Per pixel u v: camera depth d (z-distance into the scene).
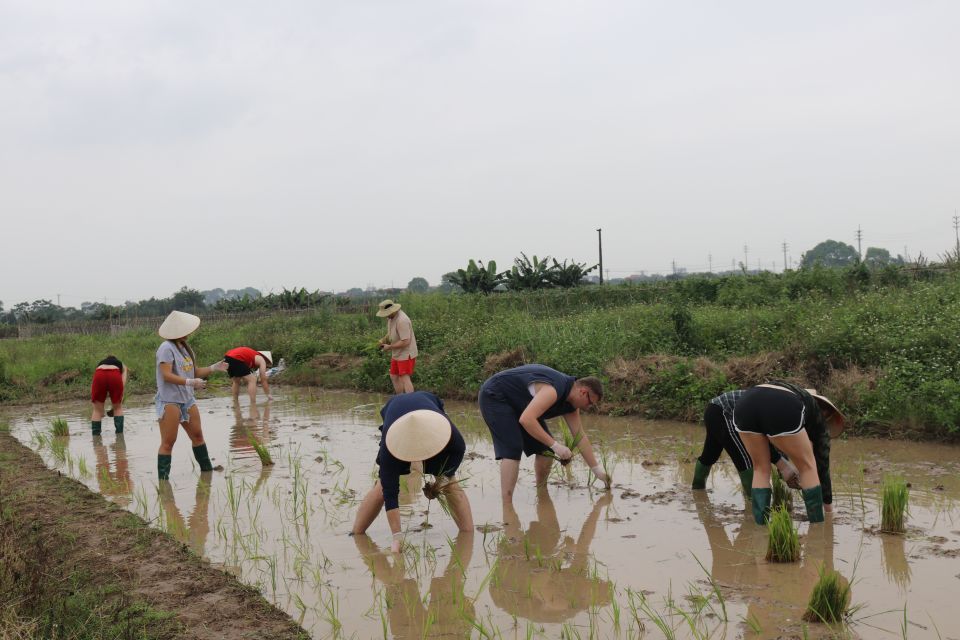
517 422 6.77
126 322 41.78
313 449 9.44
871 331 10.54
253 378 13.65
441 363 14.77
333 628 4.17
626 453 8.48
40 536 5.88
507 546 5.50
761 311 13.60
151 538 5.87
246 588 4.78
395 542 5.43
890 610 4.07
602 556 5.19
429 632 4.08
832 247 78.75
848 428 8.80
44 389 17.31
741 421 5.70
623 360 12.07
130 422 12.60
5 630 3.89
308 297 41.94
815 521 5.66
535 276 34.50
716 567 4.88
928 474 6.95
